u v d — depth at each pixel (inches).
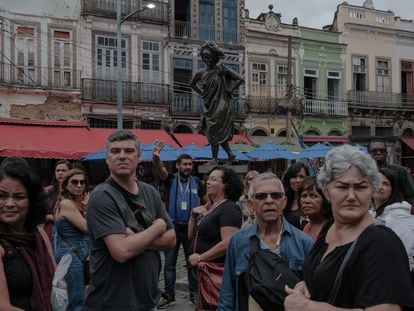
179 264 390.9
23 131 797.9
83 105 949.8
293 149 815.7
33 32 923.4
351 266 88.4
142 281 134.4
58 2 941.2
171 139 962.7
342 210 94.5
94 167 893.2
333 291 90.3
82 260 188.1
